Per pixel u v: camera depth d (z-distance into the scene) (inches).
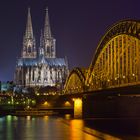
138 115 7367.1
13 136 3978.8
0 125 5684.1
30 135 4074.8
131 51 5305.1
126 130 4739.2
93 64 7381.9
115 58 6013.8
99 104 7406.5
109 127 5246.1
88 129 4891.7
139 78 4909.0
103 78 6648.6
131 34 5132.9
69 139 3651.6
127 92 5007.4
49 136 3956.7
